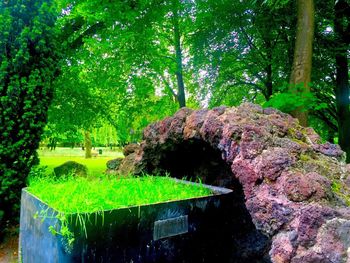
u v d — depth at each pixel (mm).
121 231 1860
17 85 4039
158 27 10344
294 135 2289
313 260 1370
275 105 4855
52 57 4504
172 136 2980
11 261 3598
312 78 8328
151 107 10461
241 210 2686
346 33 8742
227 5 8492
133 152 4234
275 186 1720
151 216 1985
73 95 8211
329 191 1645
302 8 5219
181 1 9445
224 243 2426
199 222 2238
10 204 4215
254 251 2588
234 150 2045
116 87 9141
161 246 2020
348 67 9531
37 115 4332
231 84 10234
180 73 11156
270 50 8695
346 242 1313
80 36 8258
